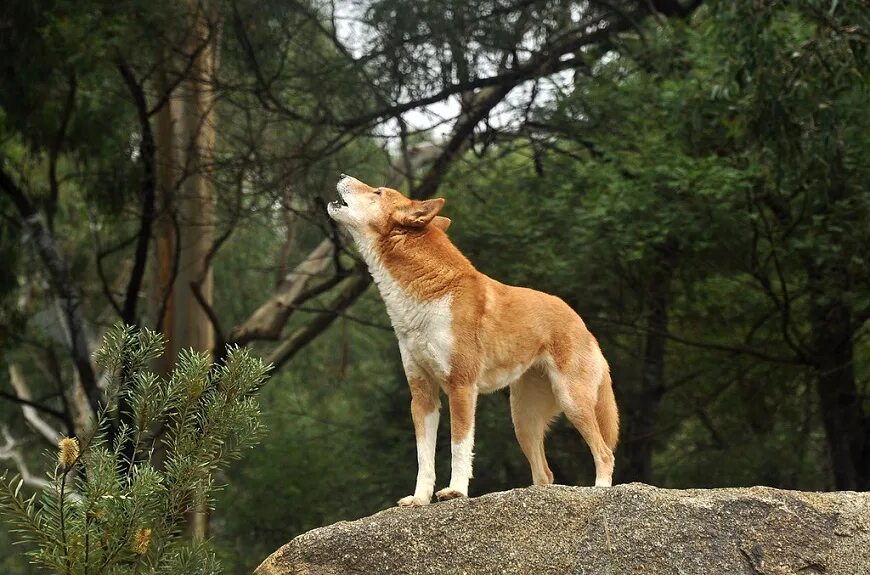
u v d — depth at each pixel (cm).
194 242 1847
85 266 2056
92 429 548
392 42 1664
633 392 1870
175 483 556
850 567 595
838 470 1622
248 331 1883
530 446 750
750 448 1892
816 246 1434
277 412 2308
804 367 1677
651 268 1652
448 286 696
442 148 1873
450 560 590
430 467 691
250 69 1678
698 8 1884
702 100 1380
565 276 1666
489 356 697
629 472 1811
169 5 1562
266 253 2567
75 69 1596
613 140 1673
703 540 595
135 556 545
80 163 2091
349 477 2164
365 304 2312
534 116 1783
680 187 1466
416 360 702
